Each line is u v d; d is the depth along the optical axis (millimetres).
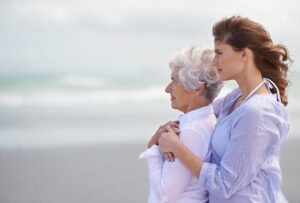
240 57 1575
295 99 15148
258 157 1495
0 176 4914
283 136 1580
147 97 17031
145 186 4531
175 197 1664
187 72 1704
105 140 7145
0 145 6750
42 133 7875
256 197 1542
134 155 6004
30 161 5680
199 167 1579
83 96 17656
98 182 4664
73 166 5383
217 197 1622
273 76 1628
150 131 8055
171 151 1646
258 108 1488
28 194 4227
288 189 4250
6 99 16094
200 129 1701
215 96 1773
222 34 1593
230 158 1507
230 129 1581
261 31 1590
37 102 14836
